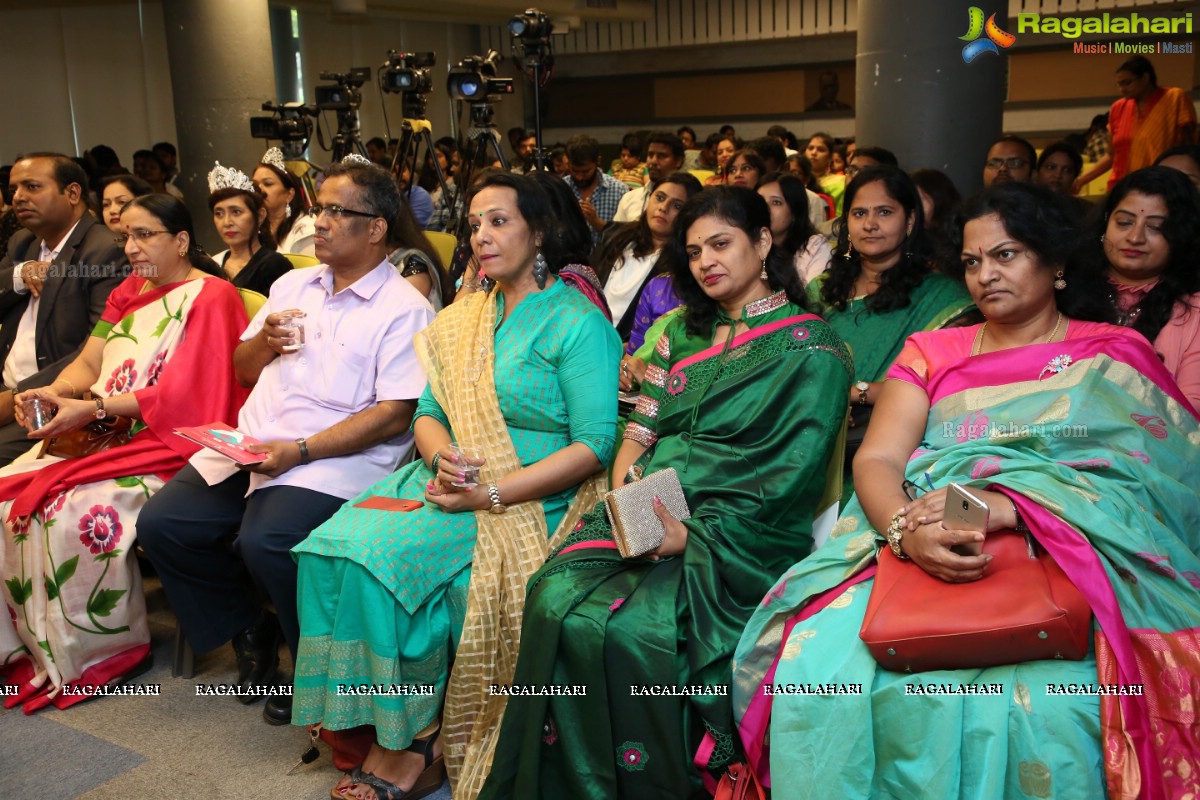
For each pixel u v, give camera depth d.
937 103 4.56
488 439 2.34
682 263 2.31
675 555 2.04
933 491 1.77
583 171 5.56
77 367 3.15
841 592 1.83
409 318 2.63
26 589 2.73
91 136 9.82
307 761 2.36
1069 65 11.77
